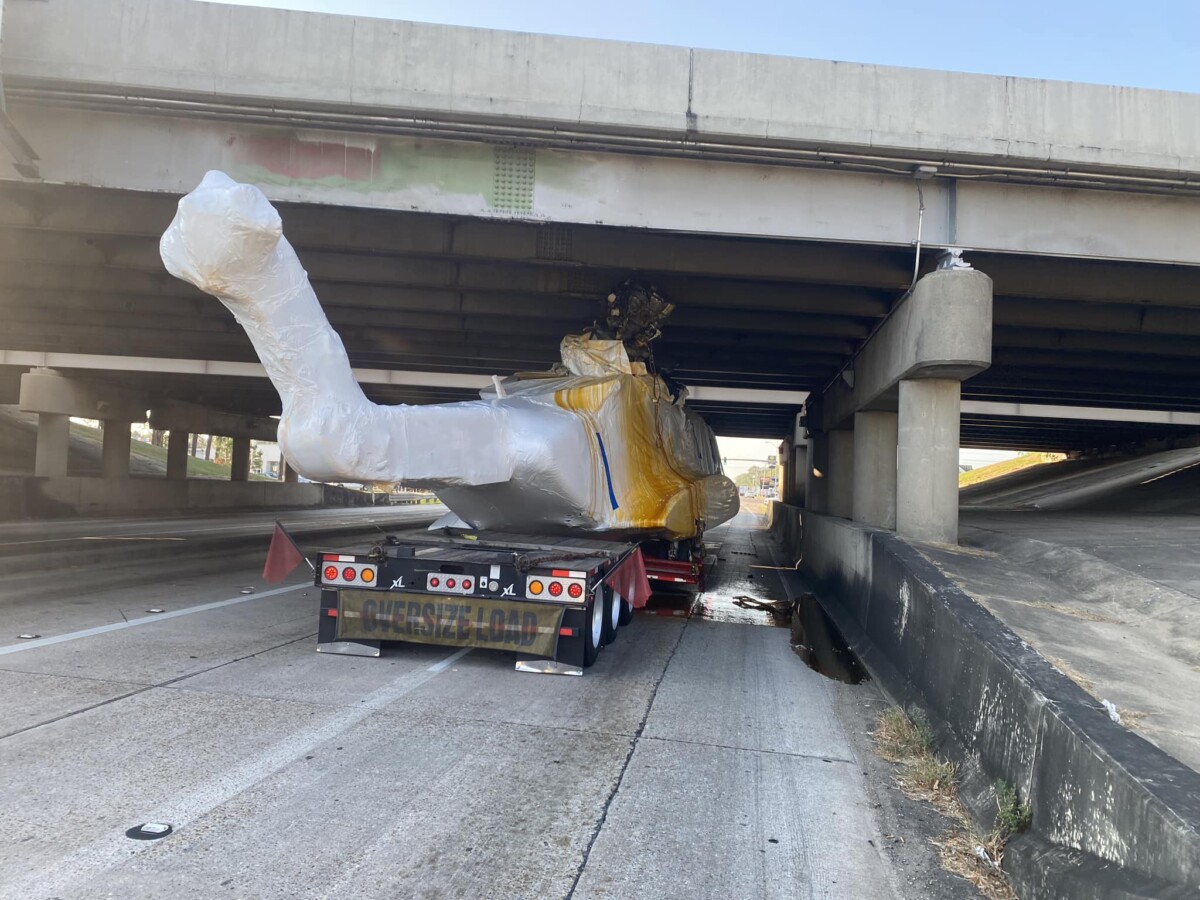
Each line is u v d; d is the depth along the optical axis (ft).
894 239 33.47
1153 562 28.37
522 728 19.54
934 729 19.40
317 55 29.94
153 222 34.42
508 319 50.24
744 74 31.17
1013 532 40.65
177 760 16.28
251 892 11.50
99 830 13.14
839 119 31.37
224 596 36.32
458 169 32.14
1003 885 12.75
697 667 27.37
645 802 15.49
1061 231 33.65
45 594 34.19
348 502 170.40
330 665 24.44
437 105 29.73
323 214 35.68
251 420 130.52
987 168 32.48
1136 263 34.73
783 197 33.27
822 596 45.80
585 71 30.66
